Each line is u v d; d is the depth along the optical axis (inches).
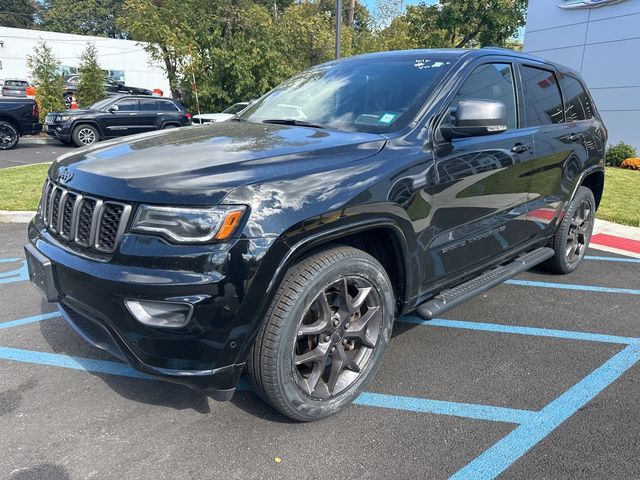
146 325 82.7
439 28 981.2
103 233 89.0
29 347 133.5
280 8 1499.8
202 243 81.7
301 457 92.6
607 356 133.0
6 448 93.7
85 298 89.5
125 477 87.1
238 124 131.9
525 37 743.1
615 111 647.1
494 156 130.4
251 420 103.3
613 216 296.7
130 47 1385.3
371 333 108.0
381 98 124.2
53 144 697.6
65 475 87.2
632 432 101.3
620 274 200.5
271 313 89.8
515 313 160.2
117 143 113.3
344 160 98.9
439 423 103.4
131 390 114.0
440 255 118.6
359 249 108.3
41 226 109.0
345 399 104.0
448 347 136.6
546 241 174.9
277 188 87.3
